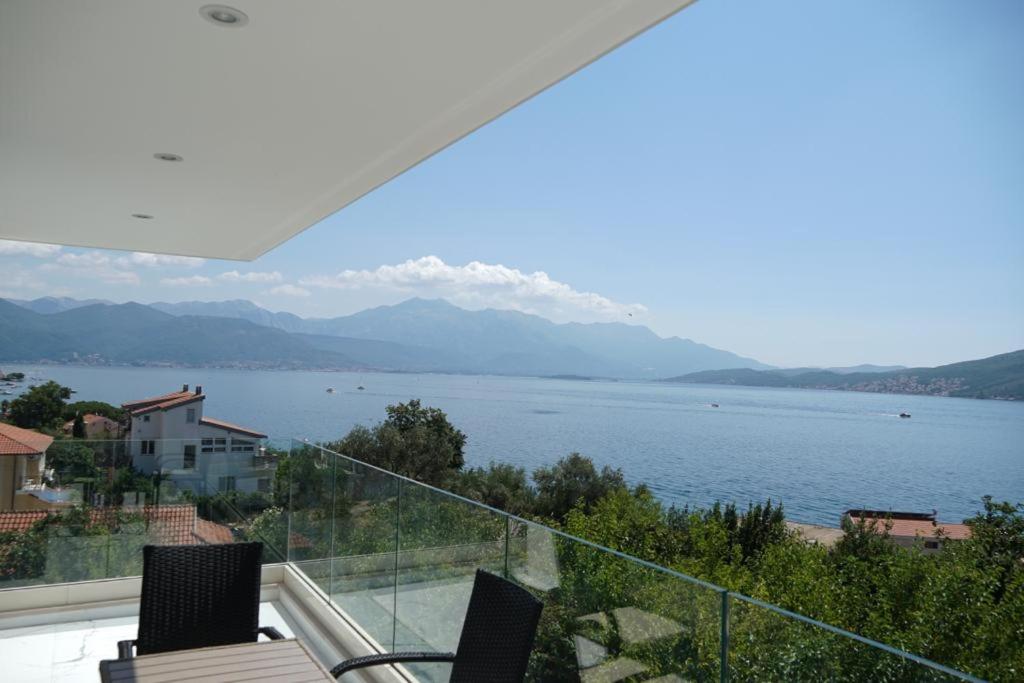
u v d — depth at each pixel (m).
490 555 3.29
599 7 2.12
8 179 4.07
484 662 2.39
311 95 2.82
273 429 72.56
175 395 26.47
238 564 3.01
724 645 2.06
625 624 2.46
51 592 5.11
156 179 4.04
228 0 2.12
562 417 77.44
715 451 52.06
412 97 2.82
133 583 5.33
